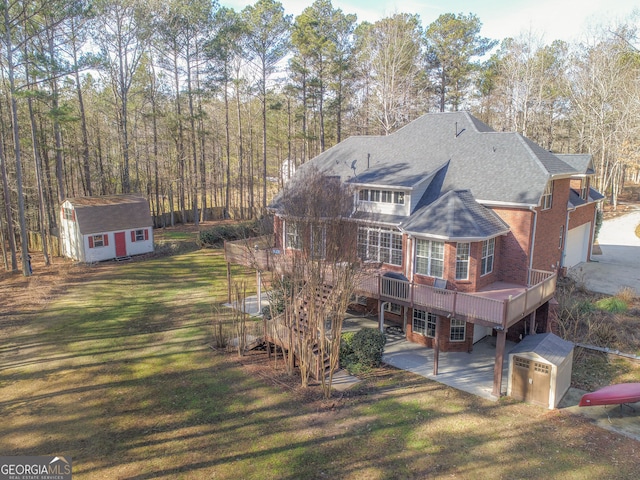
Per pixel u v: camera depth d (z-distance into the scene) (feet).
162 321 65.05
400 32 137.59
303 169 83.15
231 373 49.67
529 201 55.57
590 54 153.58
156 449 36.37
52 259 108.37
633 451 35.78
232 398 44.37
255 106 179.32
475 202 59.36
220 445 36.86
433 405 43.11
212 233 116.37
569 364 45.52
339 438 37.70
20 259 108.47
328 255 45.70
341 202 46.44
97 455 35.60
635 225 131.75
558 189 64.85
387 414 41.45
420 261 58.08
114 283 84.48
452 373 50.21
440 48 150.00
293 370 50.03
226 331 60.85
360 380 48.62
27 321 65.51
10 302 74.08
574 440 37.32
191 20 124.36
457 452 35.70
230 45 132.36
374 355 51.19
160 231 133.80
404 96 137.39
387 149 76.74
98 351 55.21
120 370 50.21
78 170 154.30
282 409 42.37
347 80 146.20
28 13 86.99
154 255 107.34
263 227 68.44
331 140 168.35
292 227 48.26
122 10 117.39
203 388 46.29
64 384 47.11
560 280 75.72
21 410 42.14
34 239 125.29
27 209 127.03
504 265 59.62
